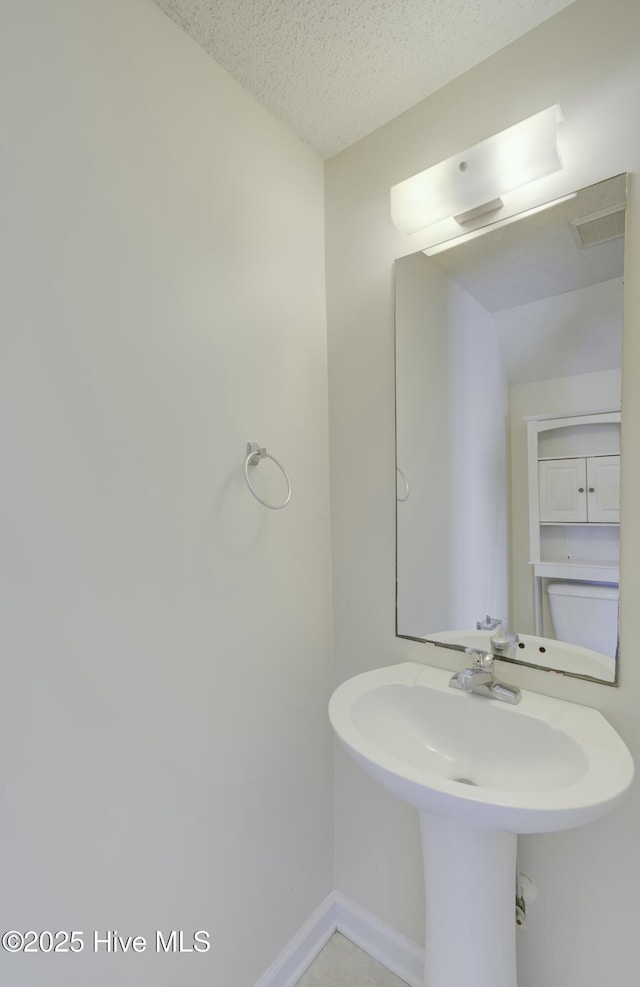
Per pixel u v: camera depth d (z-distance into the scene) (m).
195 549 1.01
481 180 1.04
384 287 1.29
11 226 0.71
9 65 0.71
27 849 0.73
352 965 1.29
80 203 0.80
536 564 1.05
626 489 0.92
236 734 1.10
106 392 0.84
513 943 0.94
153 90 0.92
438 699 1.07
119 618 0.86
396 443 1.28
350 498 1.38
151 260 0.92
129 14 0.88
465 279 1.14
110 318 0.84
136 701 0.89
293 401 1.29
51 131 0.76
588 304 0.97
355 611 1.38
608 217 0.94
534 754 0.92
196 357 1.01
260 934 1.16
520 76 1.02
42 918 0.75
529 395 1.06
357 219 1.34
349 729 0.90
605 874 0.94
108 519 0.84
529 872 1.02
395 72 1.10
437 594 1.21
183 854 0.97
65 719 0.78
